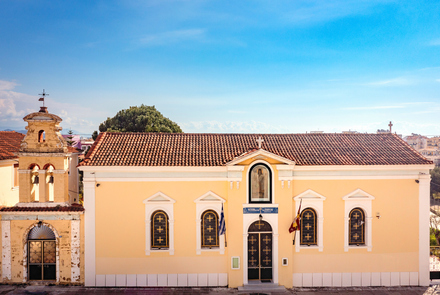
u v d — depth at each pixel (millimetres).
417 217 18750
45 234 17984
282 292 17625
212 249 18141
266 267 18391
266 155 17766
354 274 18562
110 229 17922
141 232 18016
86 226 17781
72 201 25578
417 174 18672
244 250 18000
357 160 18734
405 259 18672
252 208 17938
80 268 17891
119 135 20828
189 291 17547
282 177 17953
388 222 18641
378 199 18594
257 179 18219
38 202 18141
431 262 21234
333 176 18438
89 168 17547
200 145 20188
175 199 18094
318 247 18359
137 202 17984
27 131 18125
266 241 18375
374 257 18594
